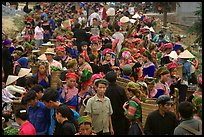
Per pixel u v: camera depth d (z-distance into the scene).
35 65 23.92
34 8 74.31
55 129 14.35
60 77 21.14
